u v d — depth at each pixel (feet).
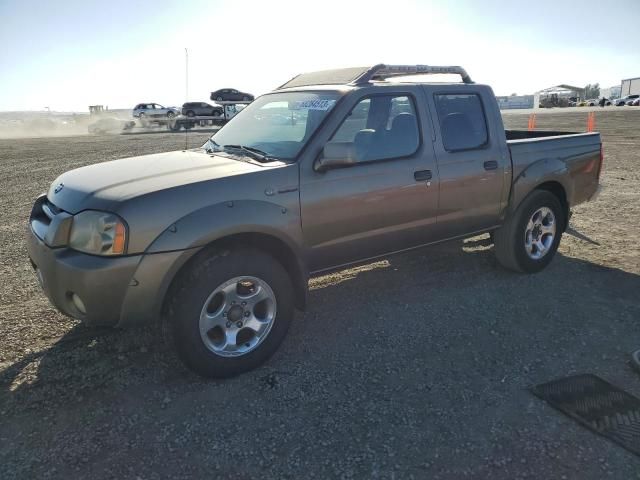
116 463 8.56
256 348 11.31
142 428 9.46
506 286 16.02
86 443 9.04
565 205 17.76
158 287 10.05
